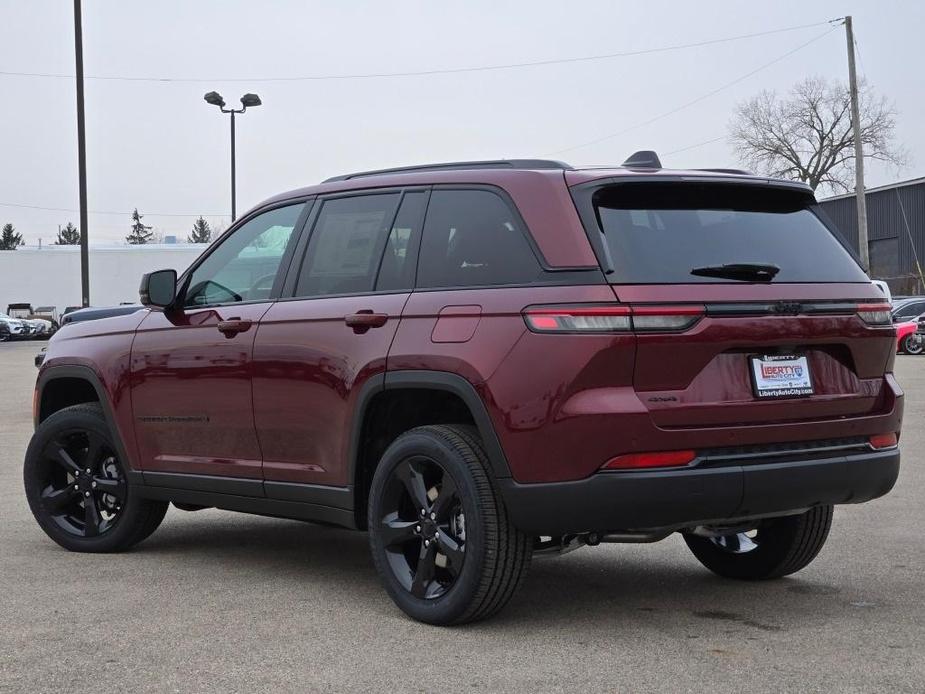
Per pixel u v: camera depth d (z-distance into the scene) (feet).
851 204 177.27
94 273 166.91
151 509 20.11
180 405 18.85
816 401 14.82
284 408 17.12
